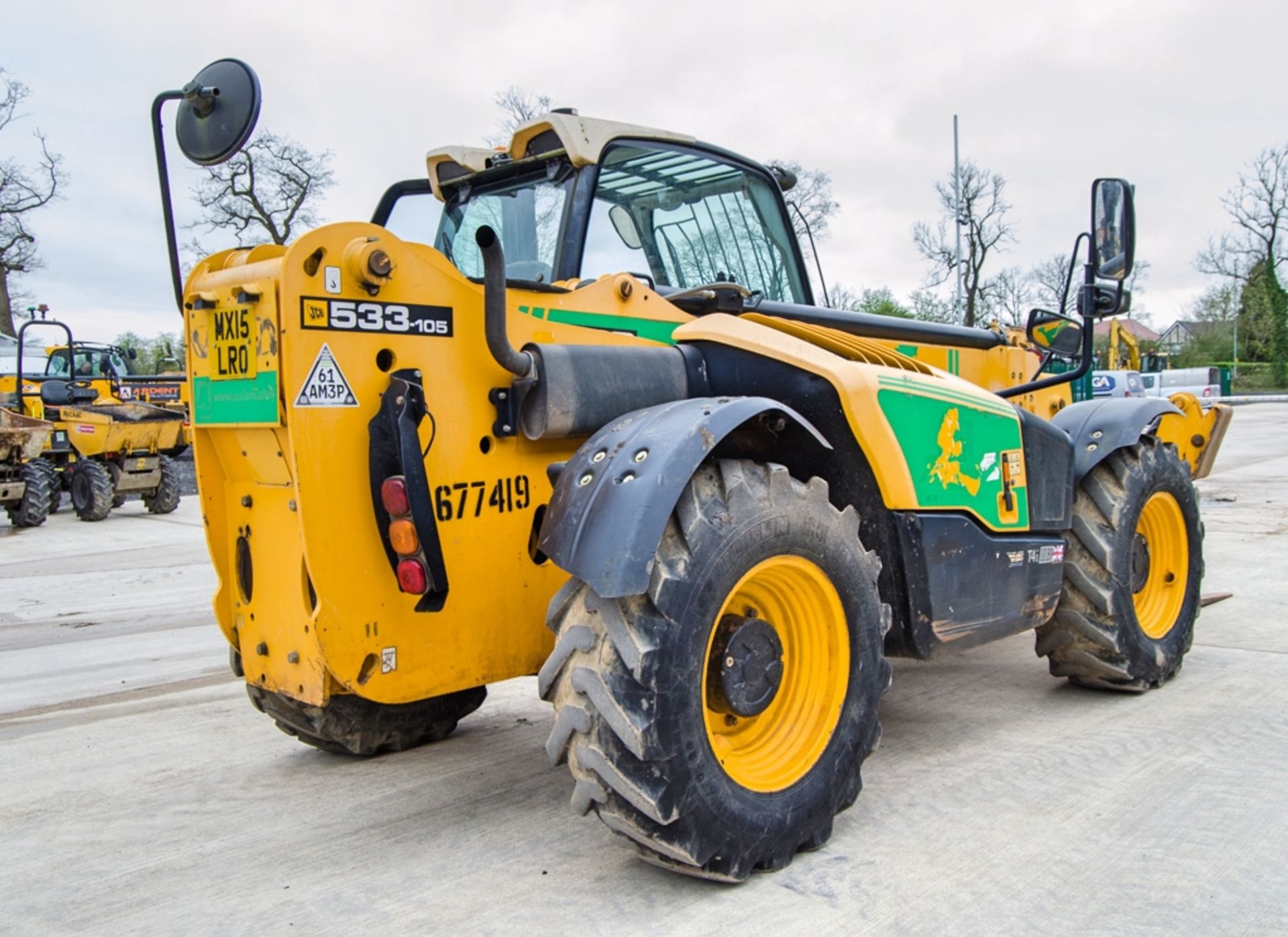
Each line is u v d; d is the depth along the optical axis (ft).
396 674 8.33
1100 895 7.48
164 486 42.60
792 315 12.53
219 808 9.73
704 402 8.10
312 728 10.28
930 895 7.52
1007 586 10.68
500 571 8.87
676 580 7.18
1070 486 11.82
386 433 8.01
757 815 7.62
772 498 7.95
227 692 14.33
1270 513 29.43
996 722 11.87
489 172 11.86
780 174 13.94
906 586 9.63
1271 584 19.40
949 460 9.98
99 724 12.76
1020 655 15.20
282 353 7.64
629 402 9.12
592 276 10.93
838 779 8.34
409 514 7.86
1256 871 7.83
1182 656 13.26
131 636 18.53
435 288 8.35
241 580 9.20
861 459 9.50
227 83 8.06
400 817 9.40
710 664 7.86
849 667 8.50
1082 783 9.75
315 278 7.71
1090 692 13.03
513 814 9.41
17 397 43.37
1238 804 9.13
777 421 8.71
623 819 7.15
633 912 7.39
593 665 7.18
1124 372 56.59
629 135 11.28
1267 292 157.89
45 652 17.28
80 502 39.65
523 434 8.80
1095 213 13.14
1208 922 7.09
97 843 8.98
